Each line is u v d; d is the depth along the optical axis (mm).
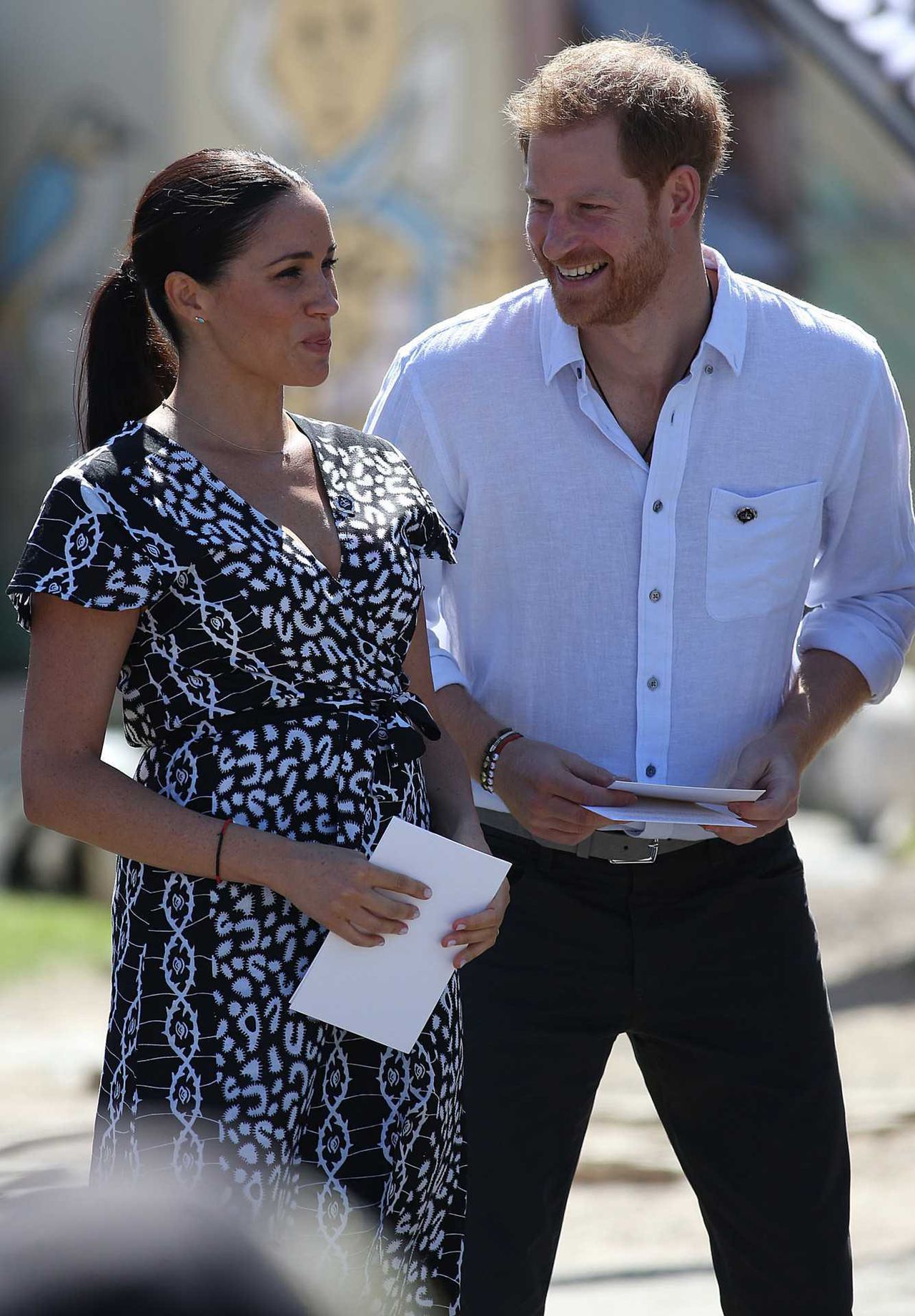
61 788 7223
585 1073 9836
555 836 9188
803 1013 9789
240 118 48344
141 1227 2580
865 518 10164
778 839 9883
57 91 51125
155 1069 7238
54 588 7051
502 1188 9695
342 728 7512
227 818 7312
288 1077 7230
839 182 45781
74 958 31031
